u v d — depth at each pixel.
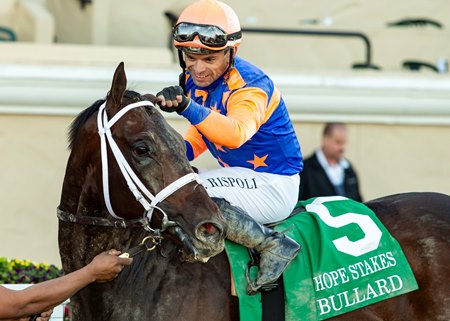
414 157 27.30
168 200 11.35
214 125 11.68
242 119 11.95
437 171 27.45
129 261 11.47
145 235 12.03
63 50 25.72
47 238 25.48
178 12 28.73
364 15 29.92
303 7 29.66
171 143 11.47
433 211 13.14
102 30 27.98
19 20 27.70
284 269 12.09
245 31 27.77
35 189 25.39
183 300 11.96
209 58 12.30
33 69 24.89
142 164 11.38
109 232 12.02
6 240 25.31
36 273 16.52
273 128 12.70
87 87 25.06
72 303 12.33
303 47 29.45
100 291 12.02
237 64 12.52
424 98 26.89
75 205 12.14
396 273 12.62
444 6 30.38
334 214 13.00
